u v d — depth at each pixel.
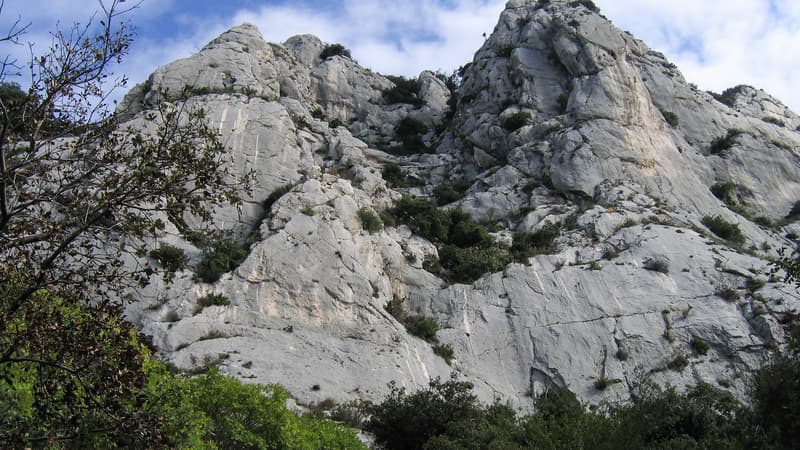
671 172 52.03
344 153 49.44
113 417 12.30
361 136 62.50
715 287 40.56
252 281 36.28
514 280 41.00
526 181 50.31
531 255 43.12
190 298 34.62
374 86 67.31
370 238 41.22
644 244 43.22
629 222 45.59
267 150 45.47
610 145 51.22
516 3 64.94
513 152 52.03
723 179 55.19
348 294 37.25
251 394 21.14
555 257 42.50
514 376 36.66
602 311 39.34
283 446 20.94
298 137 48.41
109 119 14.09
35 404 12.18
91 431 12.15
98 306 12.89
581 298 40.00
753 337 37.91
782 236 51.88
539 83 56.94
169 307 34.12
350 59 69.75
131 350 12.59
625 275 41.16
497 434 25.86
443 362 36.53
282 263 37.31
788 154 58.94
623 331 38.34
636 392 35.16
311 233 38.94
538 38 59.34
